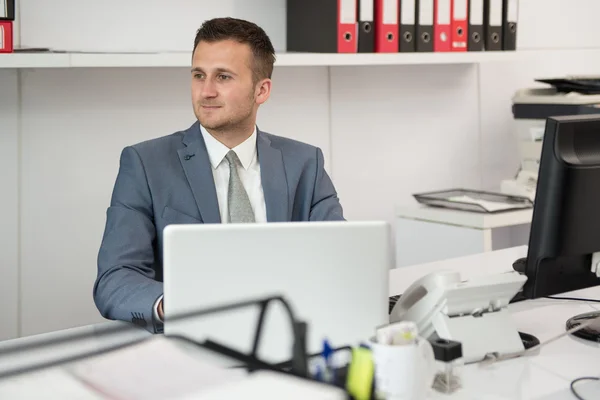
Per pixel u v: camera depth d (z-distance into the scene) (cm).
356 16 296
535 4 388
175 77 306
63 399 88
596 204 162
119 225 197
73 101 288
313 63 288
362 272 136
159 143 211
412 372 124
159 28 301
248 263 129
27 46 279
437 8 310
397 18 303
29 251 289
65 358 96
